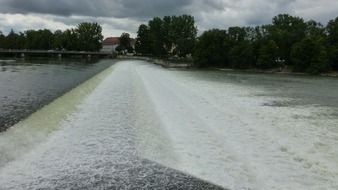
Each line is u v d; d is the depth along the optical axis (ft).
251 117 76.18
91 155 48.93
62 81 153.28
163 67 362.74
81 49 609.42
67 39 601.21
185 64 414.41
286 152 51.49
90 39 628.28
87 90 112.06
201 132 62.34
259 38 399.65
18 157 46.19
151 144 54.75
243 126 67.21
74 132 59.67
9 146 49.42
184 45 496.64
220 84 162.40
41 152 48.73
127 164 46.11
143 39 615.16
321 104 99.91
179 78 198.80
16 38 624.59
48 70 232.12
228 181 41.47
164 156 49.44
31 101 94.27
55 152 49.19
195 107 87.40
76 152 49.80
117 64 357.82
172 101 96.68
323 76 287.48
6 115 75.10
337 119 76.18
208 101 98.27
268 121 72.49
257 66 363.97
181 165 46.26
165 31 559.38
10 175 41.01
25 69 235.40
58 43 596.70
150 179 41.81
